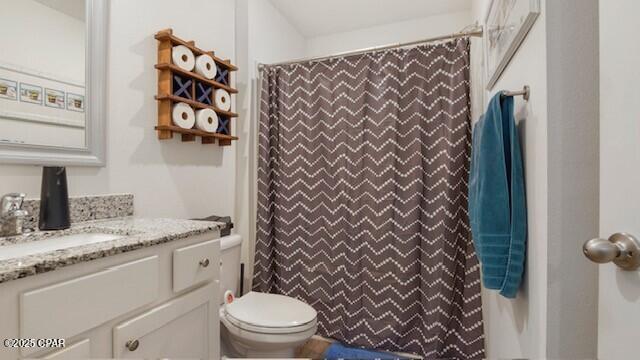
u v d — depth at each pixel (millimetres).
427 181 1643
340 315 1800
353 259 1765
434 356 1542
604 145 530
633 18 458
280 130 1963
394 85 1686
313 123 1884
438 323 1558
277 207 1971
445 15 2295
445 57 1614
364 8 2232
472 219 1165
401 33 2414
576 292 661
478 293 1538
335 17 2365
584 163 655
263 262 1931
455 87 1572
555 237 672
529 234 831
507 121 890
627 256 455
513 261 849
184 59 1465
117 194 1254
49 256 655
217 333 1113
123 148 1288
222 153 1837
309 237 1893
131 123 1319
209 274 1083
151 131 1409
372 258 1726
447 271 1563
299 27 2520
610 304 506
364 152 1759
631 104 463
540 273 736
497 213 878
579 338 658
